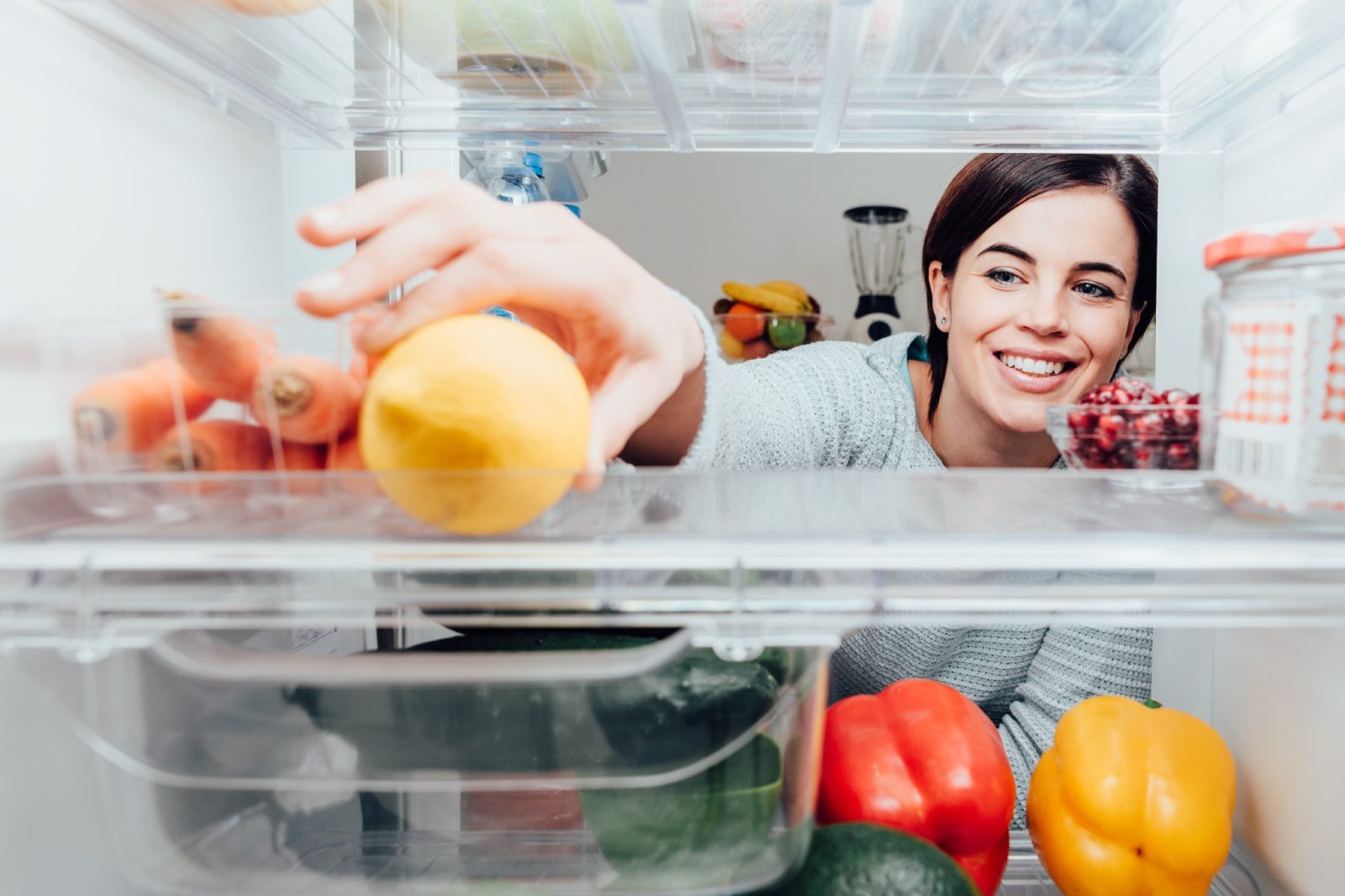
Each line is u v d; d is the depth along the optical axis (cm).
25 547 31
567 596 32
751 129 63
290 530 32
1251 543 31
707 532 32
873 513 35
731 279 155
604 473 34
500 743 33
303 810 38
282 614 32
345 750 33
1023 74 56
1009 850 55
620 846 34
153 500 32
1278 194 52
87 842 41
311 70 55
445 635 61
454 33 52
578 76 57
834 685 90
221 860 37
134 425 32
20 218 38
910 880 36
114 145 44
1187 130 60
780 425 79
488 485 29
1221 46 50
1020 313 93
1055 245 91
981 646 84
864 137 64
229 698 33
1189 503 37
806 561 31
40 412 34
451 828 38
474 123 63
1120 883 45
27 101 38
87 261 42
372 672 33
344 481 32
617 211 156
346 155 68
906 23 49
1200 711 60
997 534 32
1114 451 41
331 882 36
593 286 34
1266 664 51
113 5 41
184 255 50
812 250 153
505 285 32
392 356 30
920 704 50
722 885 34
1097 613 33
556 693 33
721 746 34
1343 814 43
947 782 45
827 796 47
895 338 111
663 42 46
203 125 52
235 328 32
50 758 39
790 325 118
